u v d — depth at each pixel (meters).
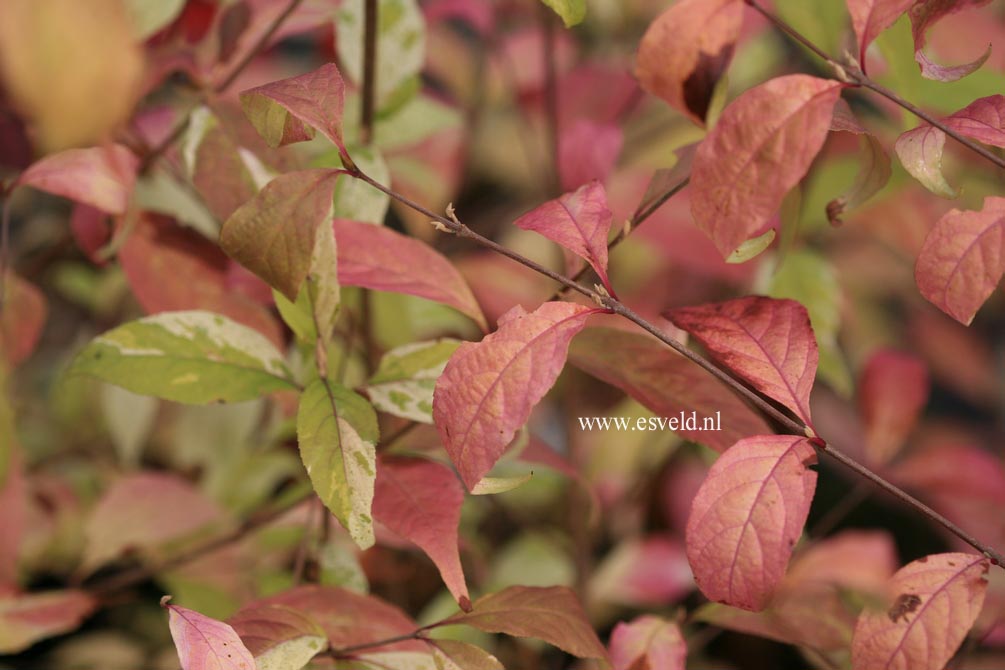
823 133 0.73
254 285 0.85
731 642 1.00
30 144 0.87
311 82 0.75
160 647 1.01
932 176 0.74
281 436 0.96
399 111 0.90
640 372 0.80
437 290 0.80
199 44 0.88
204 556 0.95
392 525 0.78
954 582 0.75
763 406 0.75
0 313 0.87
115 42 0.79
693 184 0.73
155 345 0.79
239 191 0.83
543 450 0.87
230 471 1.00
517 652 0.96
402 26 0.90
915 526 1.05
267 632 0.76
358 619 0.80
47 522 1.01
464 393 0.73
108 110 0.80
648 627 0.81
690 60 0.77
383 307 0.92
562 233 0.75
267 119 0.75
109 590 0.92
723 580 0.74
